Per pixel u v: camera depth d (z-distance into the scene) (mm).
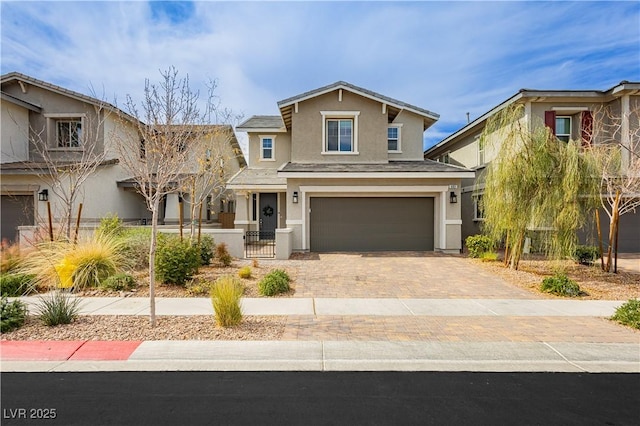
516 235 11719
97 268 9469
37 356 5391
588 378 4863
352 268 12203
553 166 10680
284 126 20969
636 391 4500
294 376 4844
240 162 27266
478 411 4000
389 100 17203
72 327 6473
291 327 6613
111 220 13578
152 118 8805
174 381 4688
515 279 10734
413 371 5027
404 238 16250
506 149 11305
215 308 6641
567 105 16469
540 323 6957
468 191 20812
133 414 3891
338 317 7215
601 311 7762
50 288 9180
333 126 17656
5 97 16922
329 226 16188
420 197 16234
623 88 15141
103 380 4715
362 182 15688
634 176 11219
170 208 19562
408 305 8102
